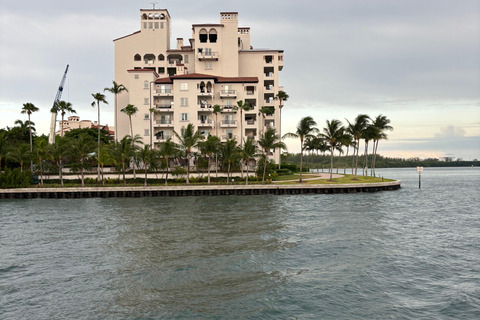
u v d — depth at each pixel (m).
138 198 64.56
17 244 28.67
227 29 100.56
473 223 37.16
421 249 26.20
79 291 18.62
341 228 33.72
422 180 126.06
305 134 74.69
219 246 27.17
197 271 21.44
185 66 100.31
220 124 90.56
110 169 81.62
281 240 28.92
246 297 17.66
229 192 68.25
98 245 27.98
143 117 92.94
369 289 18.55
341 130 76.69
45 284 19.66
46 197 66.88
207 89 92.62
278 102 100.50
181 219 39.56
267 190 68.31
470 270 21.45
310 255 24.59
